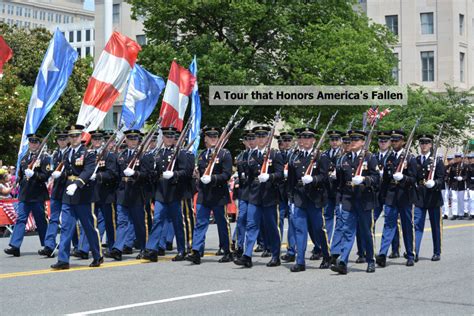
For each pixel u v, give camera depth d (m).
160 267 13.38
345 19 37.94
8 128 40.69
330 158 14.07
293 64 35.19
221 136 14.02
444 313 9.13
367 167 12.59
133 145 15.38
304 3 37.16
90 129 18.61
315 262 14.23
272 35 36.41
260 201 13.37
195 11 34.78
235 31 35.09
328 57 34.78
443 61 59.72
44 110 17.61
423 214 14.24
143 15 36.44
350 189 12.61
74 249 15.35
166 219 14.49
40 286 11.20
